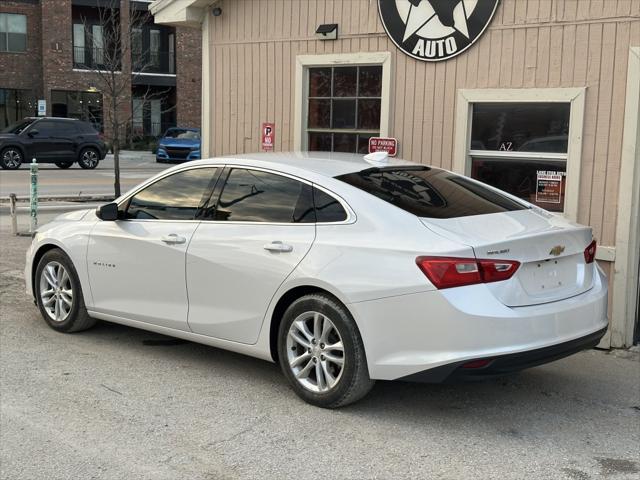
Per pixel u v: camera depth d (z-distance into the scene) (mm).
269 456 3932
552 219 4840
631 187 6055
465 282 3988
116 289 5602
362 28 7398
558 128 6523
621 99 6098
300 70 7859
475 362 3951
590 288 4621
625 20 6016
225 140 8523
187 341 6016
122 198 5672
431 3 6922
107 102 37250
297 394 4680
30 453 3939
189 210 5246
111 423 4348
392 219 4332
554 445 4145
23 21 37125
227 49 8367
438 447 4078
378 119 7547
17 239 11148
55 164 26938
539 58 6449
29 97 37719
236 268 4809
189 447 4031
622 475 3781
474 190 5090
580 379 5359
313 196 4680
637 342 6379
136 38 35594
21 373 5184
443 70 6961
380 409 4621
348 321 4320
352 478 3695
